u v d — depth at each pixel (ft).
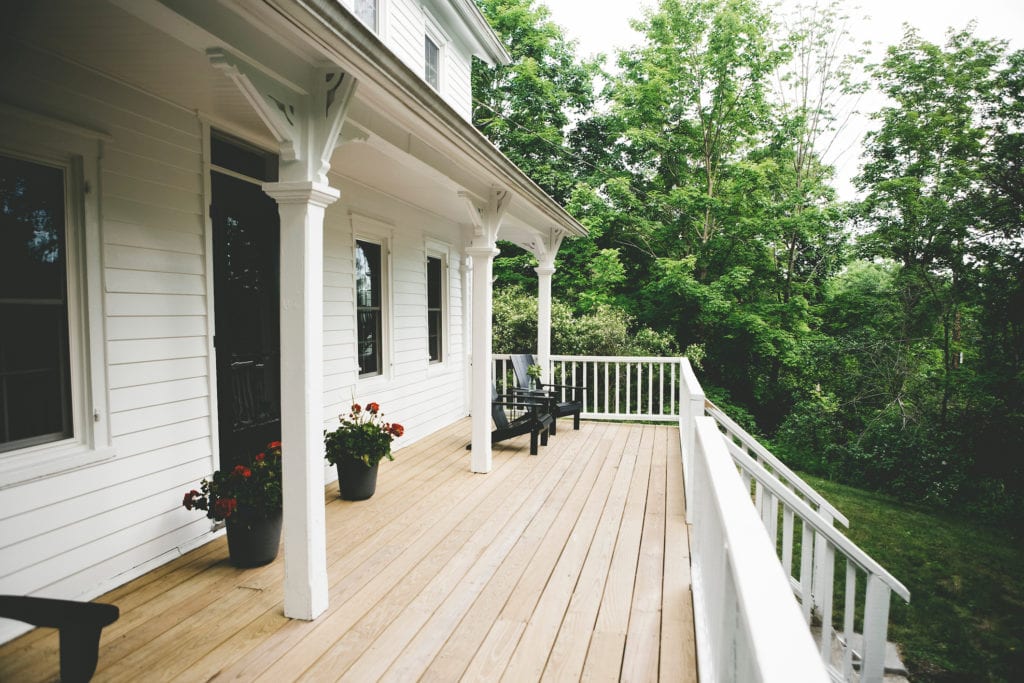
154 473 10.73
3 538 8.29
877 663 9.38
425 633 8.53
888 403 39.34
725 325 44.88
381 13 20.77
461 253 26.96
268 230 13.97
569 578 10.39
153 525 10.70
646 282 49.70
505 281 51.67
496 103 52.24
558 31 51.83
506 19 50.65
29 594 8.61
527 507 14.33
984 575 22.12
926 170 43.34
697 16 47.14
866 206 42.60
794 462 39.37
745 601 3.18
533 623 8.84
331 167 15.98
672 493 15.56
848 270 50.67
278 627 8.66
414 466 18.22
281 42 7.64
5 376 8.47
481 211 16.84
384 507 14.26
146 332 10.53
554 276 49.96
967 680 14.67
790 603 3.15
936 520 29.73
